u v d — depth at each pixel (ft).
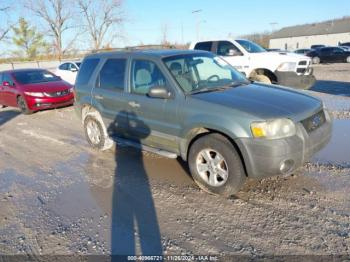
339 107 25.93
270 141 10.57
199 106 12.16
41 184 14.73
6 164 17.84
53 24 151.33
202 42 32.86
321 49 90.68
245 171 11.54
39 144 21.40
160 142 14.17
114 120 16.48
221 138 11.68
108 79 16.79
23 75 35.24
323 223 10.09
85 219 11.37
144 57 14.70
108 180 14.58
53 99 32.60
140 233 10.32
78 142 21.13
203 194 12.64
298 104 11.80
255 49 30.66
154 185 13.75
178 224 10.68
